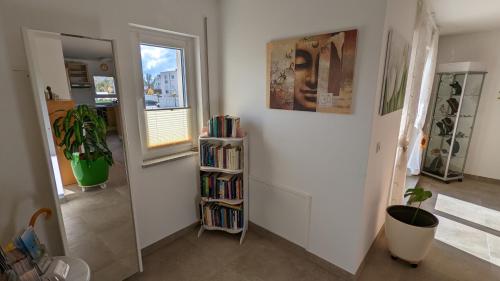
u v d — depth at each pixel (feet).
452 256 7.28
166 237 7.79
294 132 6.77
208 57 8.03
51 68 4.68
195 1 7.38
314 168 6.54
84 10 5.30
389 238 6.95
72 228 5.32
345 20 5.41
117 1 5.79
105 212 5.74
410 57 7.95
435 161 13.78
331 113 5.95
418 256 6.56
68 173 5.13
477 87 12.55
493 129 12.75
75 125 5.09
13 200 4.76
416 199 6.80
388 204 8.93
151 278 6.46
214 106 8.54
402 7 6.02
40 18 4.75
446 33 13.04
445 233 8.44
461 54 13.21
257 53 7.20
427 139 13.33
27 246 3.90
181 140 8.07
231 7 7.61
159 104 7.34
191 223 8.51
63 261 4.33
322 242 6.76
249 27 7.25
